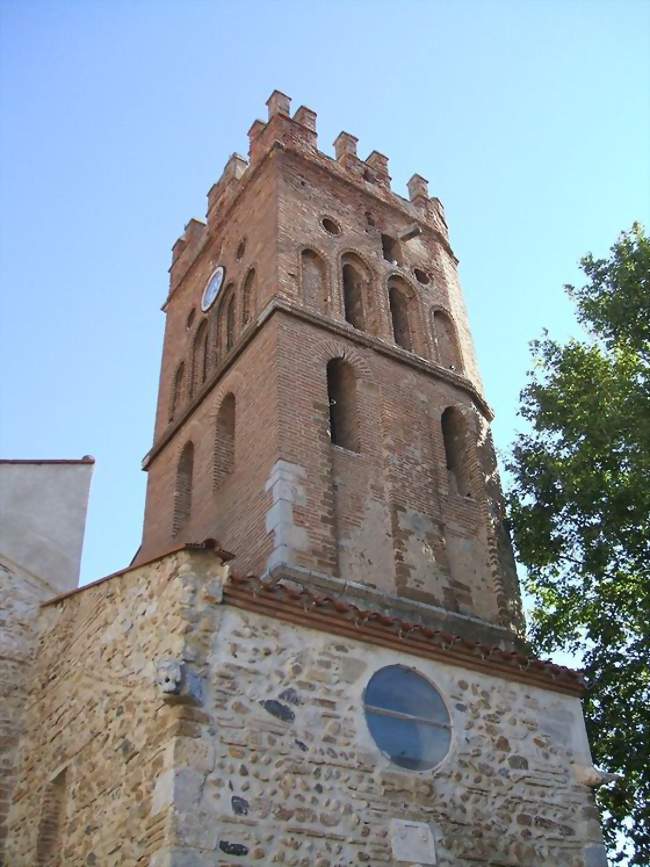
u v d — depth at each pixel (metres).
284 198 24.77
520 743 13.92
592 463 19.31
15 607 16.42
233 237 26.73
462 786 12.90
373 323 24.12
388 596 18.27
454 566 20.23
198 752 10.94
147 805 10.89
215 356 25.31
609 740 17.86
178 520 23.25
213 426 22.83
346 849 11.36
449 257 28.80
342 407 22.02
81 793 12.53
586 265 22.42
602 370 20.75
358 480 20.06
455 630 18.86
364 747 12.27
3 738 15.04
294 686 12.13
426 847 12.01
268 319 22.00
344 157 27.72
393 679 13.16
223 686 11.58
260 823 10.90
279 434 19.47
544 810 13.52
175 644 11.73
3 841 14.00
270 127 26.77
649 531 18.39
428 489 21.22
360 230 26.17
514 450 21.20
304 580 17.42
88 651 14.05
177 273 30.34
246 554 18.86
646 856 17.58
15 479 18.05
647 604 18.11
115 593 13.95
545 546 20.11
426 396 23.17
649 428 18.08
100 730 12.70
